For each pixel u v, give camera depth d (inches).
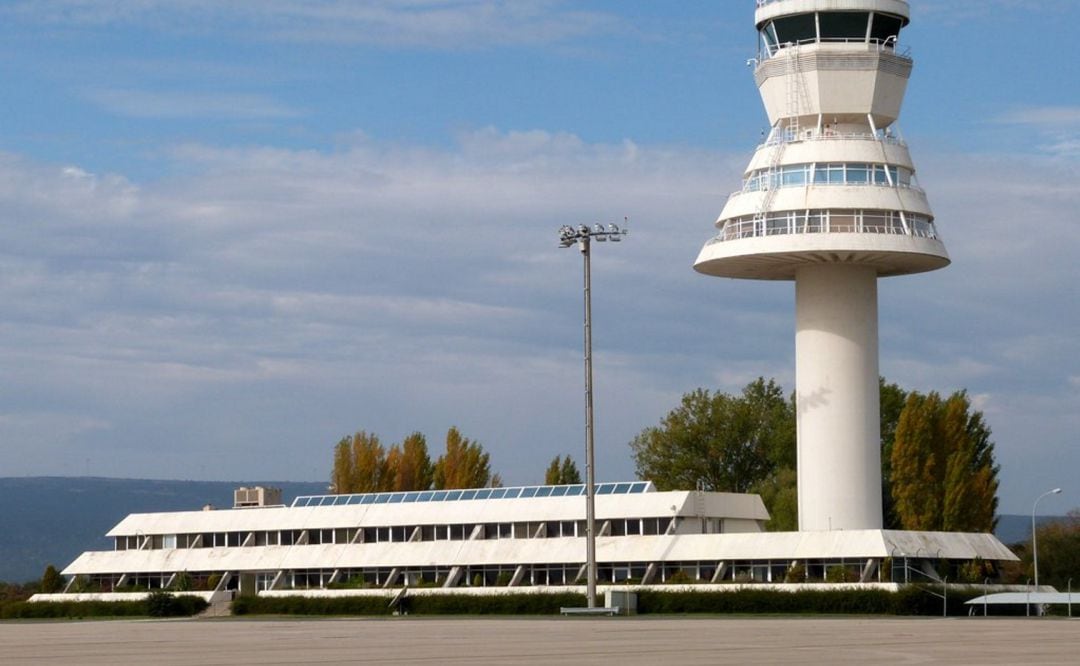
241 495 5024.6
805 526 3752.5
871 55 3708.2
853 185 3671.3
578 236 3417.8
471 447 5398.6
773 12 3784.5
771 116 3816.4
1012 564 4138.8
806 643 1911.9
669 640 2023.9
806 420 3767.2
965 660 1547.7
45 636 2581.2
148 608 4461.1
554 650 1804.9
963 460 4645.7
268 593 4419.3
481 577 4160.9
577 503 4109.3
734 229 3772.1
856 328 3752.5
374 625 2945.4
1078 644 1843.0
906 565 3612.2
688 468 5802.2
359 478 5433.1
